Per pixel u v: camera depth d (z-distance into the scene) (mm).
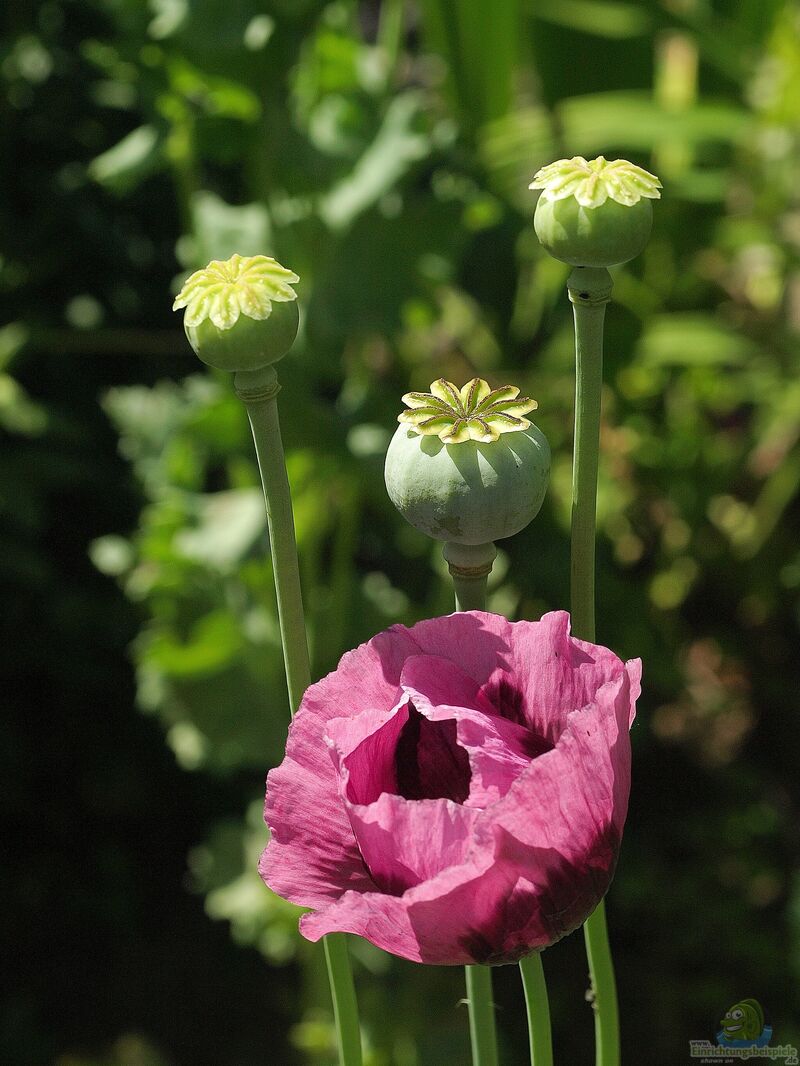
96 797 2156
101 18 2018
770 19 2076
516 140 1790
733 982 1912
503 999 1909
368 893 524
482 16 1877
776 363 2104
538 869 524
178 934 2148
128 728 2156
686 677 2215
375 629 1674
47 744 2137
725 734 2232
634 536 2248
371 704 557
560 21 1940
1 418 1835
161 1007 2049
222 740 1590
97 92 1905
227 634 1536
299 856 553
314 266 1462
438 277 1590
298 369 1477
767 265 2172
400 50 1586
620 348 2121
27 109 2004
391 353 2121
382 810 524
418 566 1927
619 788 533
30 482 1931
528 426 551
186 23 1270
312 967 1667
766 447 2219
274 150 1400
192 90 1358
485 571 566
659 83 2221
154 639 1554
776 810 2119
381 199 1462
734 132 1800
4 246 1998
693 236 2141
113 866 2164
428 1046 1678
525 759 538
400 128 1447
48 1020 2031
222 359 529
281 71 1338
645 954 1962
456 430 544
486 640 557
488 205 1607
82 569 2088
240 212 1454
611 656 544
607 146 1854
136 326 2096
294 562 558
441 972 1729
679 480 2168
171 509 1489
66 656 2072
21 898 2135
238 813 2197
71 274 2057
